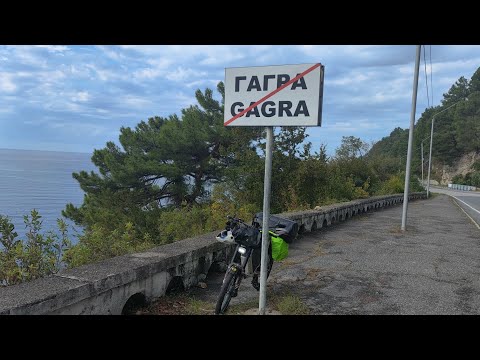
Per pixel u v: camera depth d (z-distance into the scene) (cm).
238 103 439
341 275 643
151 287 469
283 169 1714
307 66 413
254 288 557
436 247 941
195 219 1262
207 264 589
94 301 385
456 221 1609
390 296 536
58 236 561
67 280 383
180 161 2350
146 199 2284
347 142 4212
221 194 1817
